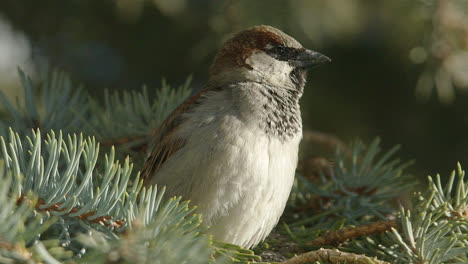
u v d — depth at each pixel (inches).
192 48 433.4
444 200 250.7
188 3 418.6
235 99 275.4
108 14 440.5
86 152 217.8
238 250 230.8
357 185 302.8
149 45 449.4
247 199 264.5
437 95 447.5
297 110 290.5
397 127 462.3
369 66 458.0
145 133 318.3
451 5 371.9
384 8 411.5
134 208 192.9
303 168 344.2
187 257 168.9
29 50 447.2
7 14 440.1
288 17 390.0
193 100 286.5
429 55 373.4
